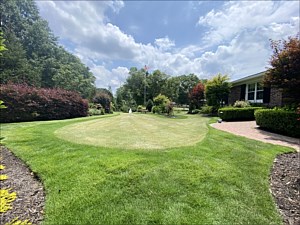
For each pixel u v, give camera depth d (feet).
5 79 68.80
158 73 141.79
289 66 22.74
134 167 10.57
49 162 12.08
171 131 23.94
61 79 102.94
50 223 6.79
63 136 19.57
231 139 18.16
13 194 8.86
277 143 17.98
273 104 37.14
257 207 7.79
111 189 8.68
